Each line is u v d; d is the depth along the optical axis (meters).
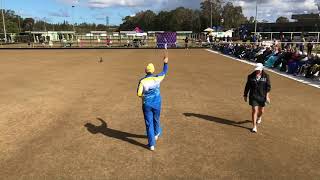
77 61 27.14
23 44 64.19
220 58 29.31
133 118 9.44
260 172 5.91
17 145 7.32
